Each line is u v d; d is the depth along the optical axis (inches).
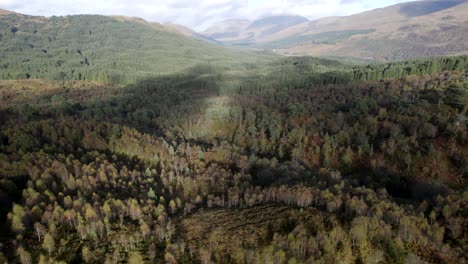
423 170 4872.0
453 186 4584.2
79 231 3031.5
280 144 6127.0
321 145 5846.5
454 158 4877.0
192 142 6589.6
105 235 3112.7
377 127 5797.2
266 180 4426.7
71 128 5625.0
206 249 2893.7
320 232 2871.6
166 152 5339.6
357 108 6609.3
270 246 2669.8
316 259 2564.0
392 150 5236.2
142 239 3080.7
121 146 5295.3
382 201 3292.3
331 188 3779.5
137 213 3371.1
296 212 3346.5
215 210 3590.1
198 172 4566.9
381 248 2763.3
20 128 5260.8
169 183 4185.5
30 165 3969.0
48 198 3405.5
